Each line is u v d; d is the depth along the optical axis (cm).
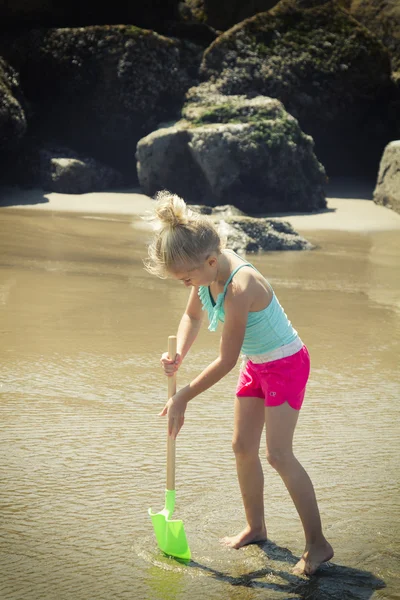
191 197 1402
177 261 277
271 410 292
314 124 1605
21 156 1459
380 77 1600
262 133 1346
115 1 1630
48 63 1523
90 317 623
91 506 319
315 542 286
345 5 1742
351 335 608
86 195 1419
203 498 333
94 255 908
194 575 273
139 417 420
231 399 457
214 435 400
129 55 1516
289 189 1374
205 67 1561
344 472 361
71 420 411
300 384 294
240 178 1356
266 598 260
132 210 1302
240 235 1024
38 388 457
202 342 576
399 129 1616
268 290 293
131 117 1542
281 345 292
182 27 1653
